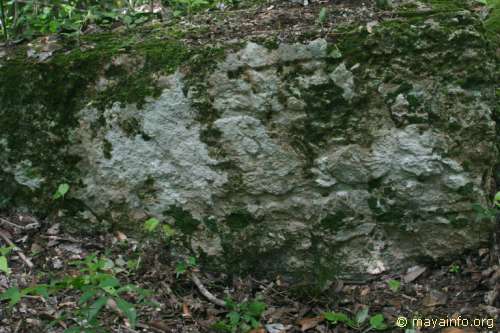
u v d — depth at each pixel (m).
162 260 3.20
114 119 3.14
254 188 3.10
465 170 3.03
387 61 2.97
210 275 3.20
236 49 3.01
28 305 2.81
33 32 3.45
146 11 4.03
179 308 2.96
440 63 2.96
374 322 2.80
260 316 2.96
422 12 3.03
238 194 3.12
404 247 3.15
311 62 2.99
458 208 3.07
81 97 3.16
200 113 3.06
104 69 3.13
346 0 3.28
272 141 3.06
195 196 3.15
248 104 3.03
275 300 3.10
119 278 3.06
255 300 3.05
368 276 3.15
